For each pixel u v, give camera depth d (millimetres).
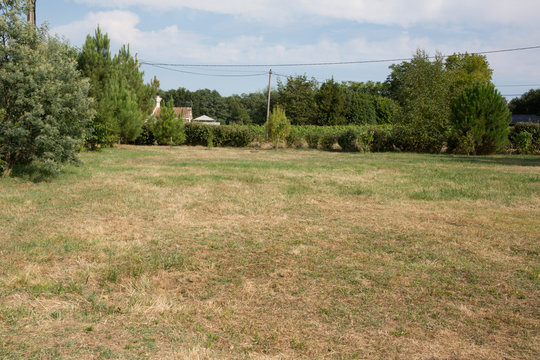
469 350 2865
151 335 2963
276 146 28562
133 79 25750
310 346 2875
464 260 4848
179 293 3803
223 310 3439
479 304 3666
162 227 6105
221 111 99812
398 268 4551
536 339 3035
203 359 2635
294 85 59938
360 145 26578
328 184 10711
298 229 6172
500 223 6664
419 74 28375
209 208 7500
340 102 59812
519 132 25688
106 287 3854
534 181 11508
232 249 5145
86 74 20906
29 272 4047
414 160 19234
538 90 63219
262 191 9445
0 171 10094
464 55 46844
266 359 2682
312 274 4324
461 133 23781
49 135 9555
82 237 5367
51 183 9672
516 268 4609
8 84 9312
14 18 9258
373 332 3109
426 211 7621
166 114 27312
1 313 3174
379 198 8859
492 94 23250
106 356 2611
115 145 24094
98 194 8445
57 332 2936
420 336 3057
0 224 5938
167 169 13383
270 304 3586
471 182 11227
